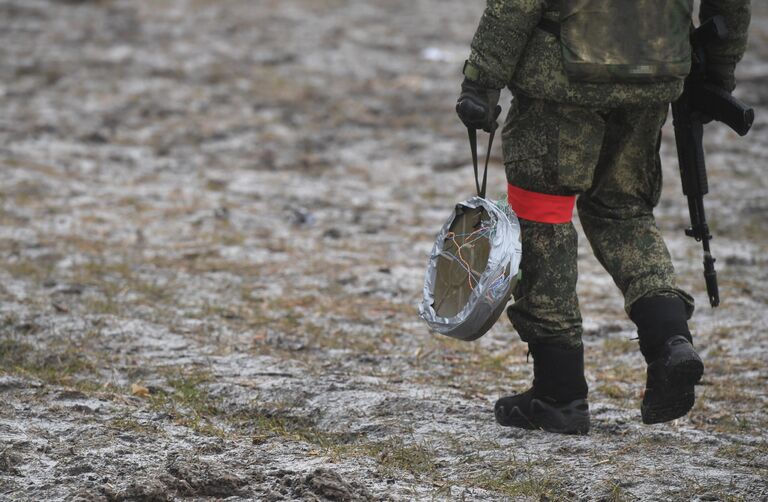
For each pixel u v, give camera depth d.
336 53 36.12
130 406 10.09
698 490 8.21
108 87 30.97
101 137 25.89
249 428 9.90
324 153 25.69
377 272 16.61
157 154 25.06
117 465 8.29
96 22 38.88
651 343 8.73
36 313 13.40
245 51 35.84
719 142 26.02
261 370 11.68
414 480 8.37
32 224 18.61
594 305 15.27
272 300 14.95
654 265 8.98
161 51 35.31
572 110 8.73
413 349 13.01
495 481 8.39
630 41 8.50
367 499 7.88
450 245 9.15
